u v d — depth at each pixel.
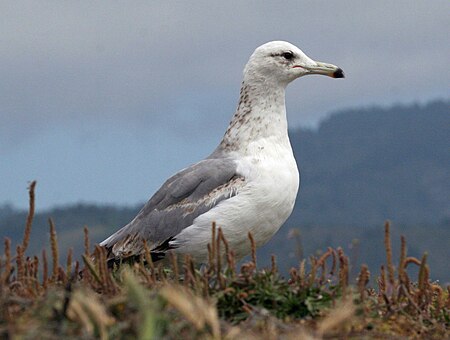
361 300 11.98
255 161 15.70
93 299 10.66
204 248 15.54
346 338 11.00
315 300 11.84
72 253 12.54
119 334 10.15
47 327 10.27
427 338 11.65
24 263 12.52
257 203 15.38
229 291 11.72
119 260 16.03
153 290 11.58
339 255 12.28
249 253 15.84
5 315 10.70
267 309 11.80
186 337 10.27
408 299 12.19
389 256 12.52
